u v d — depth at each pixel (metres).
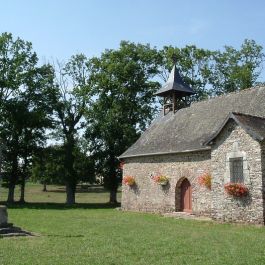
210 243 11.53
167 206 22.36
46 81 36.09
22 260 8.99
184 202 21.62
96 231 14.22
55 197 47.59
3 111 34.09
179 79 28.67
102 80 35.59
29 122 34.28
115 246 10.90
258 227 15.47
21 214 21.95
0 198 45.44
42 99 36.03
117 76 36.00
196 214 20.14
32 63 35.62
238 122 16.91
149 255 9.69
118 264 8.69
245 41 38.72
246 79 37.28
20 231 13.58
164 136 24.88
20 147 35.38
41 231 14.09
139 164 25.16
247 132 16.59
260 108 19.59
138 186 25.03
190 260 9.15
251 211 16.36
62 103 36.81
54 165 36.91
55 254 9.69
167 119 27.17
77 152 36.56
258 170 16.17
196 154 20.52
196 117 24.02
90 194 53.91
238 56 38.84
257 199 16.14
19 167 36.00
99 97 36.34
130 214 22.44
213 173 18.30
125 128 34.75
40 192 58.56
